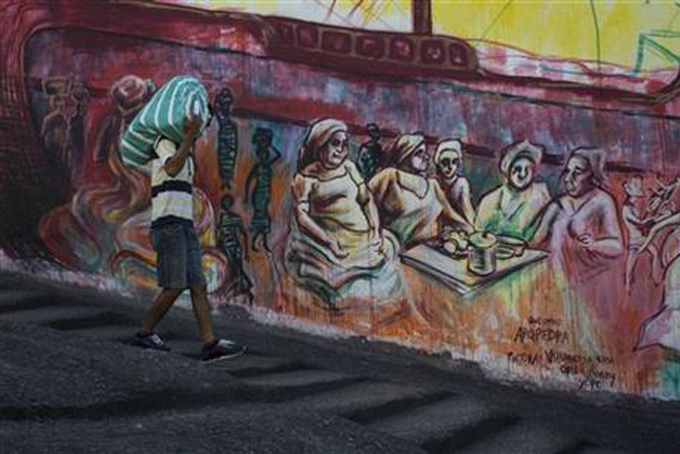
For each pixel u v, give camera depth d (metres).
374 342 7.84
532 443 6.36
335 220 7.94
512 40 7.84
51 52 8.25
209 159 8.12
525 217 7.78
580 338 7.67
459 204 7.84
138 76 8.12
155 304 6.34
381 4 7.96
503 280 7.77
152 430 4.70
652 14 7.71
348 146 7.96
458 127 7.86
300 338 7.89
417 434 5.77
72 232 8.11
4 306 7.04
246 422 5.05
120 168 8.05
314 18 8.02
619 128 7.71
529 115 7.80
